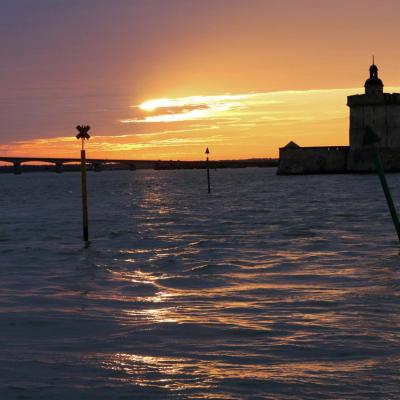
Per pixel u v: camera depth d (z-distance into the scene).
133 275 23.55
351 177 181.75
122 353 12.81
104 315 16.38
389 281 20.80
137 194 115.38
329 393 10.37
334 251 29.44
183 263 26.67
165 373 11.50
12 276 23.67
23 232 43.38
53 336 14.25
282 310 16.73
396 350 12.66
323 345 13.16
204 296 19.00
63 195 119.06
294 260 26.81
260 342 13.54
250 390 10.58
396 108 188.00
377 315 15.79
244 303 17.81
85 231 37.69
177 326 15.09
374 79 188.75
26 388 10.72
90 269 25.33
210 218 54.00
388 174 183.50
